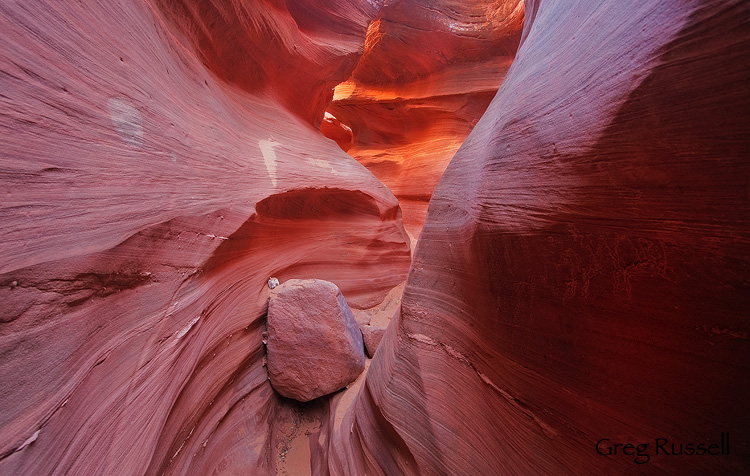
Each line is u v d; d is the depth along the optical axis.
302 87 6.91
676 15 1.06
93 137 1.89
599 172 1.30
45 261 1.49
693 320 1.14
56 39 1.73
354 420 3.47
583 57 1.52
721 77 0.96
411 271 3.11
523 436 1.84
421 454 2.45
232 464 3.26
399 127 13.15
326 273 6.52
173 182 2.68
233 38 4.54
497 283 1.95
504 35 10.09
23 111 1.46
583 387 1.53
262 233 4.82
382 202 7.66
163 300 2.44
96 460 1.65
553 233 1.51
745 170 0.96
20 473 1.27
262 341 4.38
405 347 2.85
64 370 1.54
